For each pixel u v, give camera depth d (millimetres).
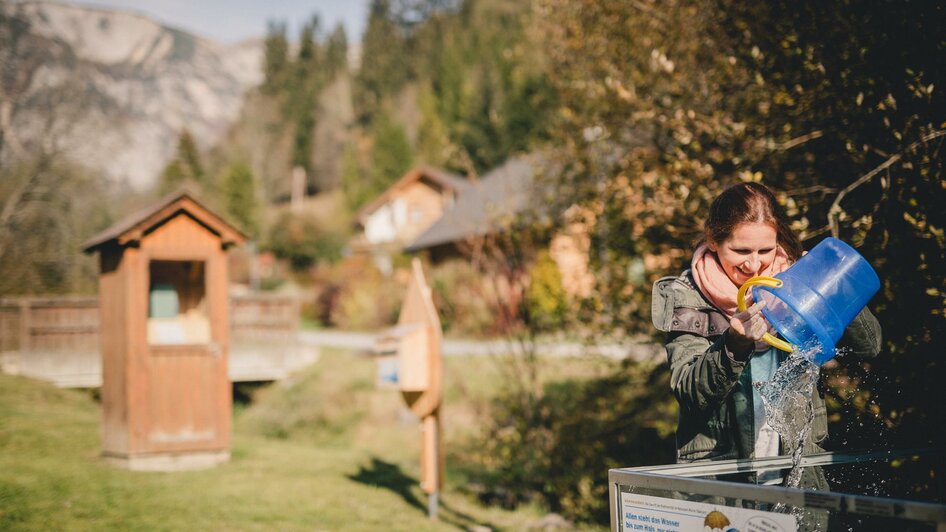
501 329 8609
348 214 83250
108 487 7758
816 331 2172
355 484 8898
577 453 7590
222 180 73750
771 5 5105
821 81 4629
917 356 3836
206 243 9383
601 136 6988
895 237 4133
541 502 8156
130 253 8984
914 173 4051
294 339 18781
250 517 6945
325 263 60500
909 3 4055
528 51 9023
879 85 4324
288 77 118438
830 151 4906
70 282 28078
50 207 27609
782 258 2535
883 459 2734
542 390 8555
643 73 6703
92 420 11984
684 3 6098
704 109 5945
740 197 2436
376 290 35438
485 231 8664
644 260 6707
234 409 16953
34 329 16062
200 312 9883
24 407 12930
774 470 2506
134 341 8977
